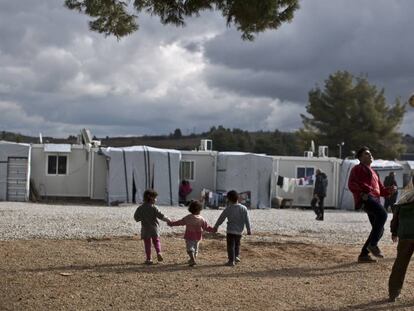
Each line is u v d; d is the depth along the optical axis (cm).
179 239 1445
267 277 967
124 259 1112
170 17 1195
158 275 956
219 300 789
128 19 1301
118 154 3166
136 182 3177
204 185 3456
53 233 1522
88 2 1259
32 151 3350
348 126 6812
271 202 3381
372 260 1143
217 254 1207
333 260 1164
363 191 1124
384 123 6844
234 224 1083
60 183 3372
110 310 722
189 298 795
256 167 3275
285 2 1160
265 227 1914
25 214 2142
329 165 3572
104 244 1308
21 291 809
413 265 1116
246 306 761
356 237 1680
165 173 3209
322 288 888
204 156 3456
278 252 1255
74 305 740
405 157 7606
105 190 3328
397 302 805
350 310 756
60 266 1014
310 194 3525
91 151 3372
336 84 6969
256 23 1147
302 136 7088
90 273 956
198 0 1146
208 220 2147
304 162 3572
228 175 3272
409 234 799
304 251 1282
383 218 1127
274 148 8494
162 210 2683
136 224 1845
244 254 1212
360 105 6894
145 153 3192
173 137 8394
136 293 816
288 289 874
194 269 1025
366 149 1149
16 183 3206
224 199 3203
